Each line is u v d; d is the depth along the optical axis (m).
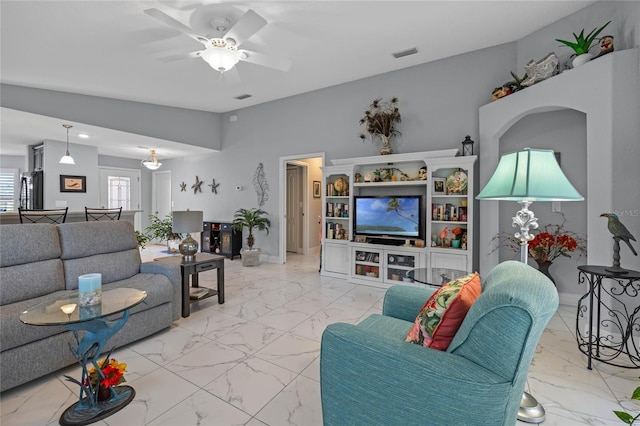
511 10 2.95
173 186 7.79
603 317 2.51
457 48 3.76
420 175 4.05
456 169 3.95
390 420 1.17
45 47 3.07
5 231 2.31
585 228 3.27
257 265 5.65
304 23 3.04
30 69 3.54
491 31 3.36
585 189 3.25
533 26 3.27
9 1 2.35
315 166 7.19
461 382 1.04
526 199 1.58
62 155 5.89
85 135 5.32
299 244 7.08
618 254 2.13
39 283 2.37
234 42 2.75
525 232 1.79
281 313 3.19
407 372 1.13
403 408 1.14
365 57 3.89
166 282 2.77
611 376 2.05
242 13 2.77
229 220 6.59
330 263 4.74
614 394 1.86
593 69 2.52
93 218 4.54
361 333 1.30
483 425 1.02
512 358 1.01
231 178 6.52
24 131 5.04
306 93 5.36
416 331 1.41
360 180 4.58
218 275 3.45
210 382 1.98
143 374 2.06
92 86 4.23
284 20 2.97
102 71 3.73
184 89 4.66
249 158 6.20
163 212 8.28
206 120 6.32
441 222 3.85
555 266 3.44
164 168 8.00
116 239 2.96
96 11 2.56
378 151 4.66
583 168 3.25
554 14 3.04
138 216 8.35
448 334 1.30
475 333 1.09
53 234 2.58
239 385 1.95
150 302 2.56
